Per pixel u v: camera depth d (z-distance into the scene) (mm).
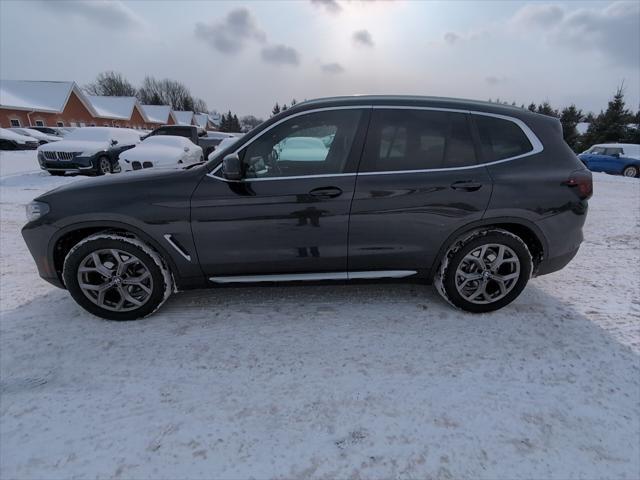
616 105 33188
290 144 2758
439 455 1790
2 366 2428
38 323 2924
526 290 3438
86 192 2770
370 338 2691
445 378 2297
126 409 2082
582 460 1762
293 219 2734
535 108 42875
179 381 2293
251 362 2455
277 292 3363
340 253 2828
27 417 2031
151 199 2715
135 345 2639
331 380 2287
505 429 1934
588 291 3416
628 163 17469
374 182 2717
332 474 1700
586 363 2428
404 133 2787
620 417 2006
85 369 2402
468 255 2879
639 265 4082
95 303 2885
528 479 1672
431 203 2746
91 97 48875
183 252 2801
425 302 3180
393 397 2150
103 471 1726
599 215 6766
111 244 2752
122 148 12312
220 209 2713
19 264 4207
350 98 2848
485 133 2828
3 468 1743
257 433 1919
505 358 2475
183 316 3000
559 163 2857
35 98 37062
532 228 2846
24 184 10305
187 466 1747
